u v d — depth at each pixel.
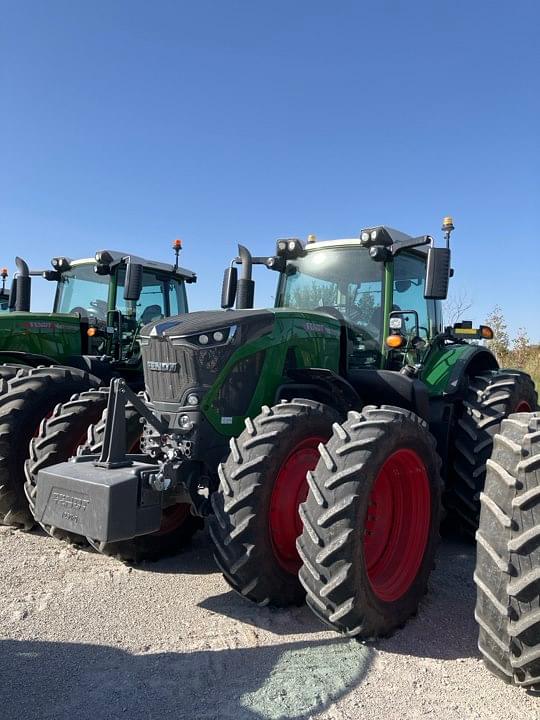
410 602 3.22
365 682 2.59
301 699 2.45
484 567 2.47
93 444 3.68
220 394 3.58
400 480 3.48
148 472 3.07
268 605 3.33
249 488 3.12
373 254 4.64
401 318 4.80
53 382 4.94
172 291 7.95
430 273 4.13
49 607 3.30
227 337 3.62
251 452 3.21
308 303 5.11
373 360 4.74
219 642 2.94
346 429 3.14
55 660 2.73
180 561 4.15
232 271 5.01
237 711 2.36
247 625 3.14
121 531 2.90
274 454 3.20
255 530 3.12
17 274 7.25
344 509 2.86
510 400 4.79
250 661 2.77
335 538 2.86
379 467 3.03
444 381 4.80
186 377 3.52
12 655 2.77
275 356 3.85
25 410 4.72
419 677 2.64
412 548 3.38
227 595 3.54
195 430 3.49
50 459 4.19
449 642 3.01
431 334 5.35
